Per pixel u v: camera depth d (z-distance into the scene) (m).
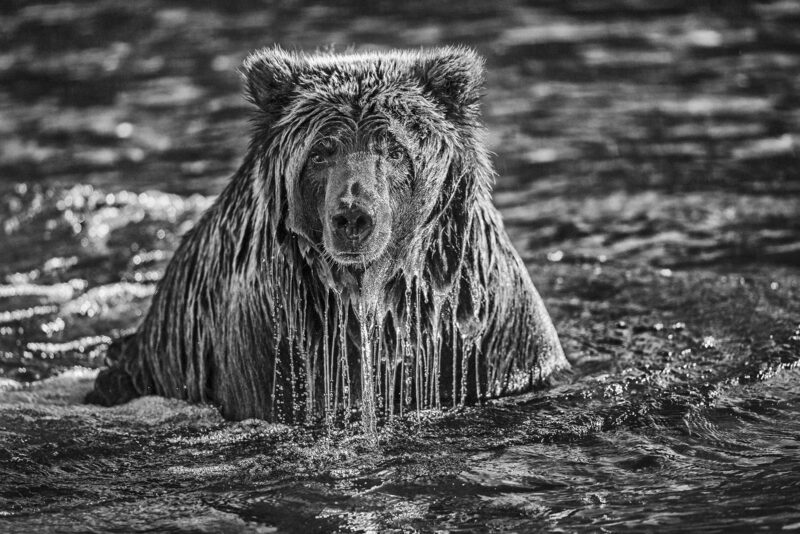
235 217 10.96
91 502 9.34
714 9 29.62
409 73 10.52
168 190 19.47
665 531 8.35
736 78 24.28
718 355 12.04
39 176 20.42
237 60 26.86
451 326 10.73
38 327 14.30
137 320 14.50
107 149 21.78
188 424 11.07
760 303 13.50
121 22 30.52
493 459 9.88
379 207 9.78
